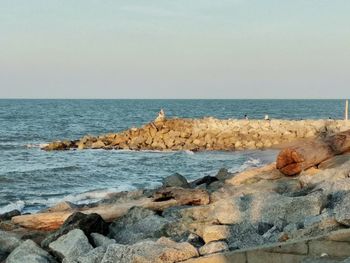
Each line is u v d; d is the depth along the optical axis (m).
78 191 21.20
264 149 35.56
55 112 119.19
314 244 7.41
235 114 101.00
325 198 9.66
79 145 41.75
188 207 11.35
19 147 43.19
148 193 14.23
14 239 10.34
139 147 40.53
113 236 10.74
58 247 9.34
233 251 7.75
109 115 107.88
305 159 13.16
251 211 9.64
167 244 8.21
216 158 32.44
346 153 14.00
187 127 41.97
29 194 20.81
